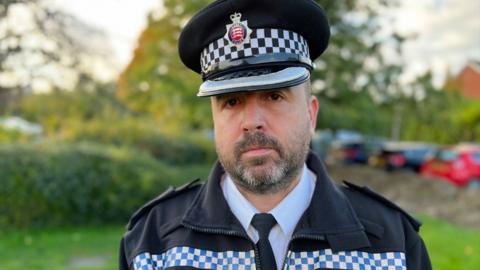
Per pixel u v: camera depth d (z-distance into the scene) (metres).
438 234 6.49
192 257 1.44
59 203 6.95
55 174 6.89
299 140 1.37
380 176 14.01
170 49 11.00
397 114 13.30
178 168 9.06
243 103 1.35
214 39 1.43
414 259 1.47
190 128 12.96
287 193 1.46
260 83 1.31
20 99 11.42
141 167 7.58
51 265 5.03
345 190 1.65
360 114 11.82
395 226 1.50
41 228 6.91
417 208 9.87
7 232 6.61
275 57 1.38
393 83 12.11
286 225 1.45
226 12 1.41
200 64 1.56
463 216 8.54
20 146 7.07
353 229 1.44
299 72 1.36
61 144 7.54
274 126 1.34
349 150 20.03
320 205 1.45
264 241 1.41
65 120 11.20
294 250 1.41
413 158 16.38
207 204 1.50
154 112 14.57
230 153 1.36
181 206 1.60
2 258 5.30
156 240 1.53
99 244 6.07
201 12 1.45
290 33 1.42
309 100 1.45
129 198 7.32
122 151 7.80
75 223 7.12
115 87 13.88
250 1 1.39
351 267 1.39
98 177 7.13
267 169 1.33
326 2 5.70
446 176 12.76
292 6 1.41
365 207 1.56
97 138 9.73
